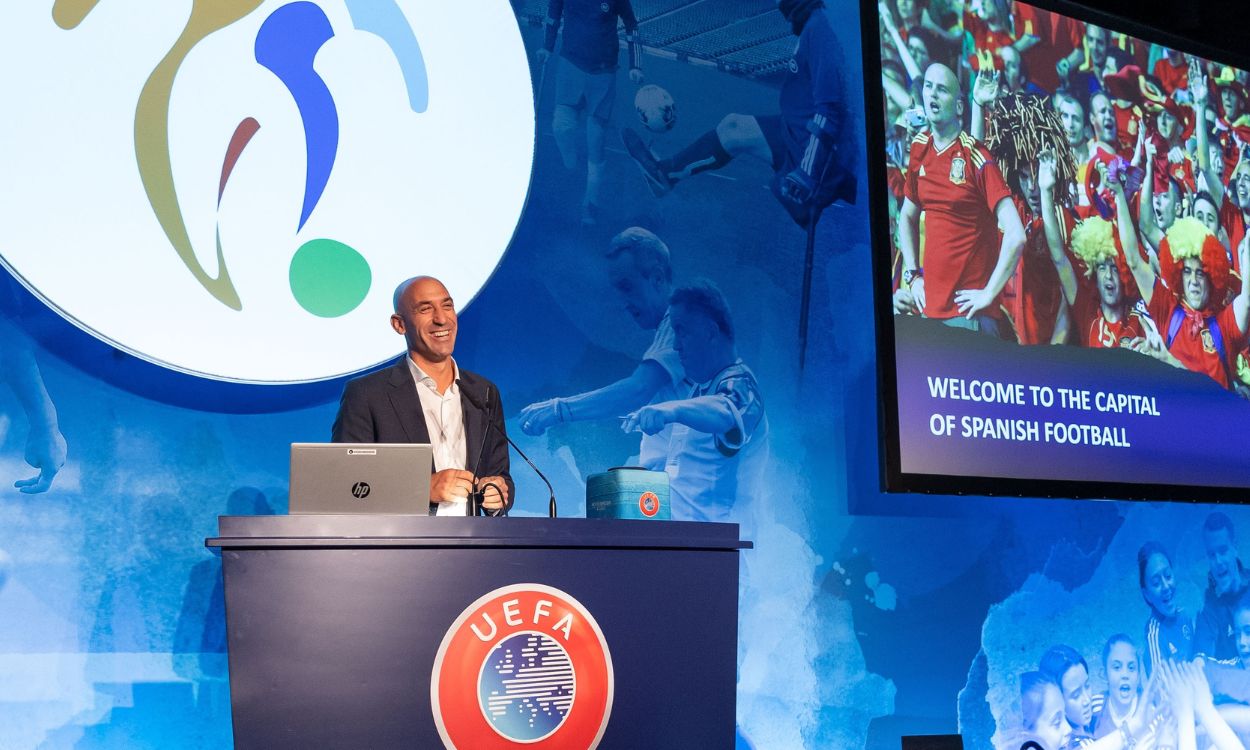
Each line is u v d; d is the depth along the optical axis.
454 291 3.49
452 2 3.60
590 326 3.74
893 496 4.17
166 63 3.18
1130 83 4.70
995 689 4.20
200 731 3.08
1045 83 4.50
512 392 3.59
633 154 3.91
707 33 4.11
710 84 4.09
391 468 2.13
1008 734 4.20
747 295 4.02
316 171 3.33
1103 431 4.36
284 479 3.27
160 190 3.13
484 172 3.57
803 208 4.18
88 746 2.95
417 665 2.02
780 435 3.99
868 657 4.01
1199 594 4.67
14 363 3.02
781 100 4.21
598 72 3.89
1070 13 4.61
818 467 4.05
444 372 2.92
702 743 2.20
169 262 3.12
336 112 3.38
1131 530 4.59
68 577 2.99
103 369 3.11
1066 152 4.49
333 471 2.11
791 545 3.95
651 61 3.99
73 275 3.00
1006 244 4.29
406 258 3.43
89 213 3.04
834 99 4.32
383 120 3.44
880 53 4.16
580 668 2.12
